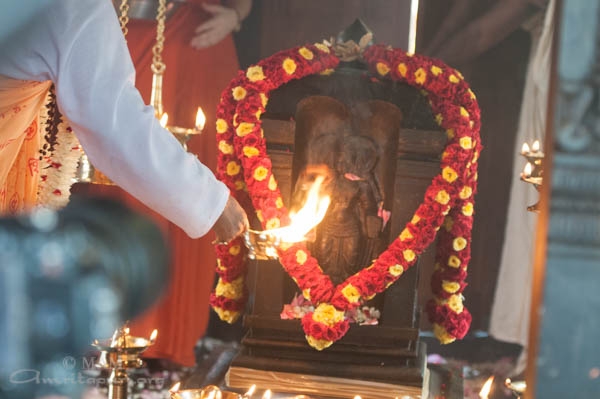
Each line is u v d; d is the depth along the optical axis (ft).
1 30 2.01
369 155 8.50
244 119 8.43
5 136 6.84
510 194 14.80
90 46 6.26
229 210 7.00
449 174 8.33
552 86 4.08
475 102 8.75
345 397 8.30
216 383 8.73
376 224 8.53
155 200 6.64
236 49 14.94
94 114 6.31
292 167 8.55
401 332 8.45
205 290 14.51
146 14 14.57
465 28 14.92
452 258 9.05
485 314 14.85
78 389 2.02
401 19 15.07
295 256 8.25
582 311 4.03
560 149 3.98
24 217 1.86
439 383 9.21
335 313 8.13
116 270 1.84
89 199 1.91
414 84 8.57
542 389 4.08
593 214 3.98
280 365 8.45
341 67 8.70
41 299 1.81
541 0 14.62
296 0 15.02
